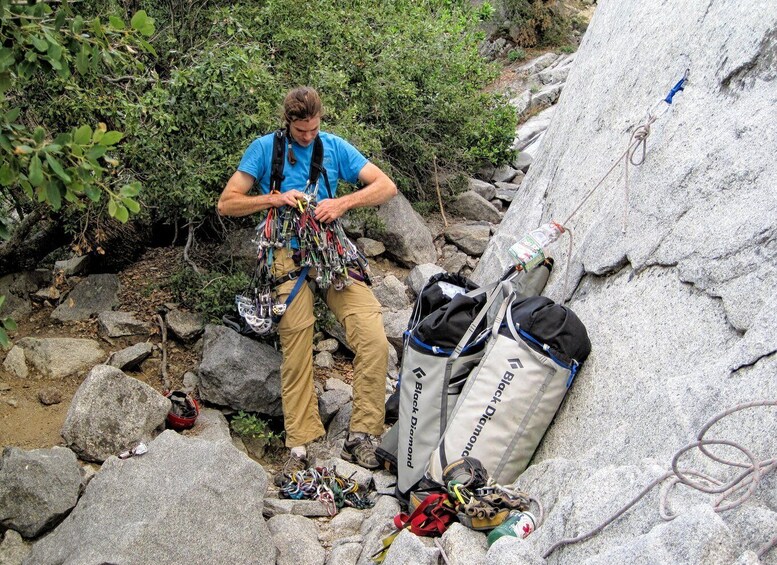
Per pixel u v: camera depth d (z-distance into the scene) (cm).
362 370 420
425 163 756
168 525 322
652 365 323
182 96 481
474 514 306
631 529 251
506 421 346
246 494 348
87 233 542
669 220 361
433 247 674
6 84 261
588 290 409
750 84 363
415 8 773
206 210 549
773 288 286
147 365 478
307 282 416
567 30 1239
